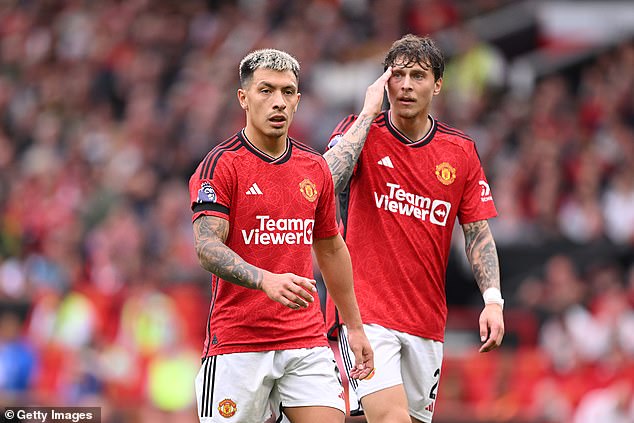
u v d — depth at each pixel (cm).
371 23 6862
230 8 7588
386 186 2200
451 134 2233
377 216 2203
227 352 1984
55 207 5734
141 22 7619
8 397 3906
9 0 8350
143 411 3947
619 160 5484
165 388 3988
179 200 5438
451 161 2209
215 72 6906
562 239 5150
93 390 4088
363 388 2167
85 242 5138
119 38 7575
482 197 2233
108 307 4391
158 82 7131
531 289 4712
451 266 5091
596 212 5178
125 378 4069
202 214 1928
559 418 3884
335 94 6494
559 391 3941
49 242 5116
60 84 7319
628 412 3803
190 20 7669
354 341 2052
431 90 2169
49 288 4794
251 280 1847
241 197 1958
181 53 7400
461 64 6259
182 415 3978
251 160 1969
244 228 1961
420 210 2198
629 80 6009
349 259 2059
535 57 6881
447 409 3956
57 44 7806
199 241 1911
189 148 6097
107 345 4259
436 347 2234
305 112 6088
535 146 5494
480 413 3934
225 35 7288
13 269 5150
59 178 6031
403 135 2206
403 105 2156
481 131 5816
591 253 5031
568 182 5375
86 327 4275
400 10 6825
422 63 2148
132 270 4709
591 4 7050
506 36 6944
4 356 4138
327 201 2028
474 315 4672
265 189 1967
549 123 5806
